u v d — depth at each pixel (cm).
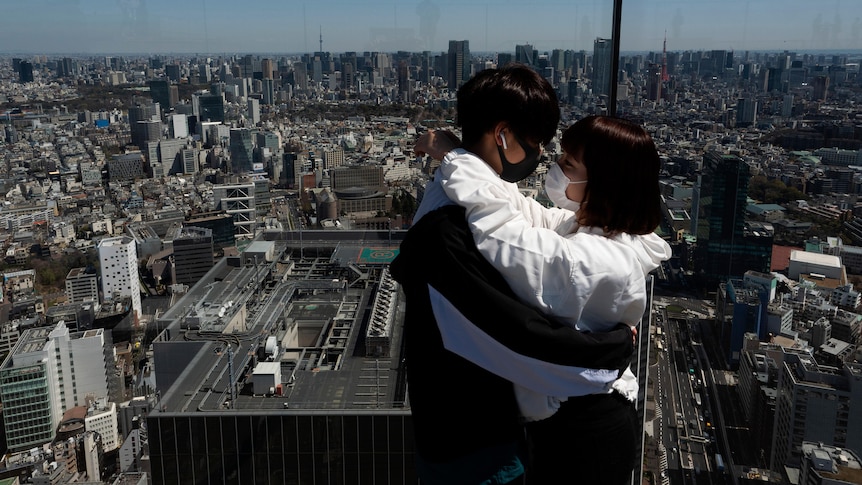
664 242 95
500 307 78
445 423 87
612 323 86
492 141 90
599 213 89
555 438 88
